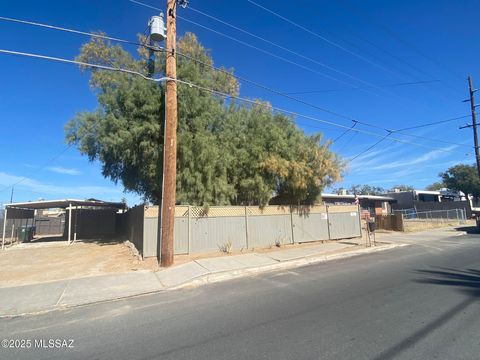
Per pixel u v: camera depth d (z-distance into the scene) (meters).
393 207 58.56
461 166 60.88
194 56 21.58
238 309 7.28
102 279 10.67
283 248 16.88
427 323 5.89
